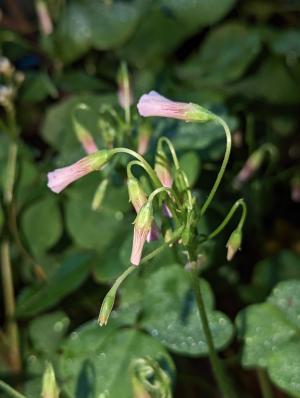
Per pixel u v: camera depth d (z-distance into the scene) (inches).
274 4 12.7
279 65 11.8
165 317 8.1
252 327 8.2
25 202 10.6
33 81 12.1
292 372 7.6
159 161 7.0
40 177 10.8
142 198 6.6
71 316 10.3
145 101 6.7
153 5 12.0
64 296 9.8
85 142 8.4
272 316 8.2
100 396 6.9
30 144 12.5
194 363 10.4
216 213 9.6
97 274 9.3
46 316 10.0
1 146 11.2
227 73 11.5
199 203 9.6
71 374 7.9
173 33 12.0
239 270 10.8
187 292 8.2
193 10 11.9
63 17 12.3
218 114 10.2
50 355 9.6
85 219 10.1
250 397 10.2
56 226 10.4
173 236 6.8
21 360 9.8
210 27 12.4
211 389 10.1
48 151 12.2
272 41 11.8
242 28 12.0
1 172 10.8
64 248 10.5
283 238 11.7
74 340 8.2
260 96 11.7
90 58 12.6
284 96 11.8
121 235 9.8
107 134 8.5
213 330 7.9
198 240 7.1
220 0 11.9
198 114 6.7
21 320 10.1
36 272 10.6
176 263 8.5
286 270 9.9
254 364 7.9
